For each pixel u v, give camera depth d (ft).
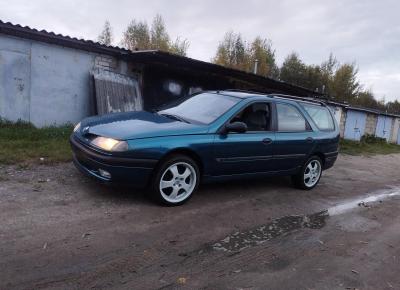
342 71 163.73
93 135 15.40
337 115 71.05
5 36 28.43
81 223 13.15
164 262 11.35
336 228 16.39
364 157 48.16
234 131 17.21
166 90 39.75
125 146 14.33
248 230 14.82
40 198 14.90
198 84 42.80
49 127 29.76
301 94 56.44
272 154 19.16
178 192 16.19
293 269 11.97
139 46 125.59
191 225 14.42
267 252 13.01
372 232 16.48
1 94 28.91
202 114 17.87
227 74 43.57
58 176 17.89
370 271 12.51
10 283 9.21
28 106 30.45
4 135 24.67
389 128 92.53
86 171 15.39
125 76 35.94
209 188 19.71
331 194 22.70
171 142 15.25
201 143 16.10
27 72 29.99
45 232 12.12
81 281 9.72
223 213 16.26
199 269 11.22
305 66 167.43
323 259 12.99
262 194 20.13
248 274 11.28
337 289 11.03
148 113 18.44
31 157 20.51
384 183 29.53
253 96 19.26
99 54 34.30
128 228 13.29
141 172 14.75
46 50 30.81
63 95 32.45
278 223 16.08
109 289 9.55
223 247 12.96
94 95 33.58
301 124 21.20
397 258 13.88
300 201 19.97
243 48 137.39
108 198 15.83
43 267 10.11
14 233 11.77
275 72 155.33
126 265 10.84
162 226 13.92
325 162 23.11
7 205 13.82
